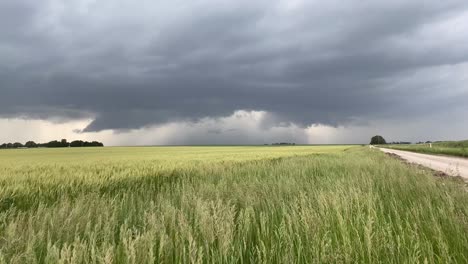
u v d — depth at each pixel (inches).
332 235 157.4
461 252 137.0
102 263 114.3
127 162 813.2
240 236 156.3
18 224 166.6
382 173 420.8
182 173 522.6
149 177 478.3
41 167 652.7
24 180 420.5
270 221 187.6
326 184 322.3
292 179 348.2
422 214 188.4
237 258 128.8
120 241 139.9
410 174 412.5
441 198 247.9
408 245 139.9
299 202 225.0
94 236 143.9
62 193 330.0
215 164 684.1
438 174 555.2
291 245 133.6
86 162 820.6
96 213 194.1
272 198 244.1
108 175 495.8
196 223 166.4
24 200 308.7
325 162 698.8
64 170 581.9
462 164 890.1
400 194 275.1
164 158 1044.5
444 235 152.4
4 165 718.5
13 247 136.6
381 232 150.2
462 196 252.1
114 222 172.7
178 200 259.1
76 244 126.6
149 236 139.6
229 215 166.6
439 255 139.3
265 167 559.8
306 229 152.5
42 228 159.2
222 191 286.2
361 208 204.2
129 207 229.6
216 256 132.5
